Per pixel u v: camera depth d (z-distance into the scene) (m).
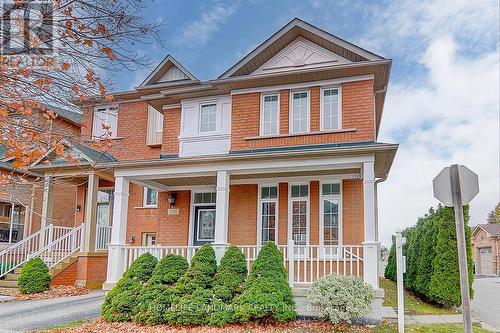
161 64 16.72
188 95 14.65
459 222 5.90
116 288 9.70
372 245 9.99
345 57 13.30
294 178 13.44
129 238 16.64
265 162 11.58
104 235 16.75
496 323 10.84
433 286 12.16
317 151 10.96
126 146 17.16
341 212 12.76
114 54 5.25
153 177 12.98
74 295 12.80
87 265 14.27
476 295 18.11
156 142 17.19
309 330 8.65
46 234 15.02
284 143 13.12
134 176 12.82
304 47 13.71
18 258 15.25
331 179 13.07
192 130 14.55
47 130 5.43
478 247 43.09
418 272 13.45
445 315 11.13
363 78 12.81
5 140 5.02
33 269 13.08
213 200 14.60
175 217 14.74
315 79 13.22
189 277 9.69
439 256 12.20
